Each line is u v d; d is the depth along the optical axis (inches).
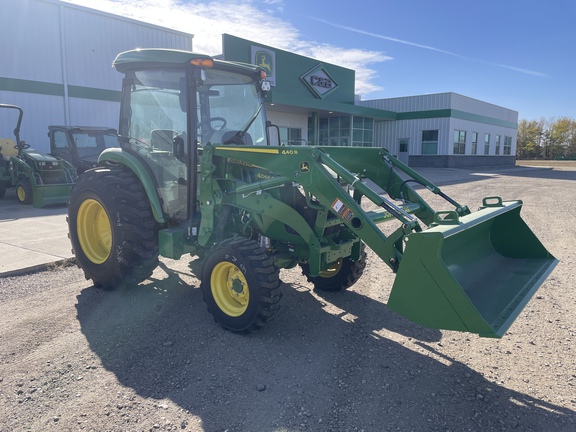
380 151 182.1
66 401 114.6
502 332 107.7
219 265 157.0
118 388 121.1
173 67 166.9
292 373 130.7
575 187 724.0
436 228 119.4
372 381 127.0
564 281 219.8
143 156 187.3
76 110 637.9
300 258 170.6
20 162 449.4
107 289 195.2
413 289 115.2
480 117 1387.8
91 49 645.9
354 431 105.0
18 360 134.6
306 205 166.7
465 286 134.9
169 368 132.3
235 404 115.0
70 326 159.6
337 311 179.2
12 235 295.1
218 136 180.9
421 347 148.4
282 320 169.2
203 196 167.9
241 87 190.2
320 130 1135.0
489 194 599.5
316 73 989.8
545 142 3075.8
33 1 579.5
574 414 112.3
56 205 459.2
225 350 144.3
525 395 120.6
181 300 187.0
